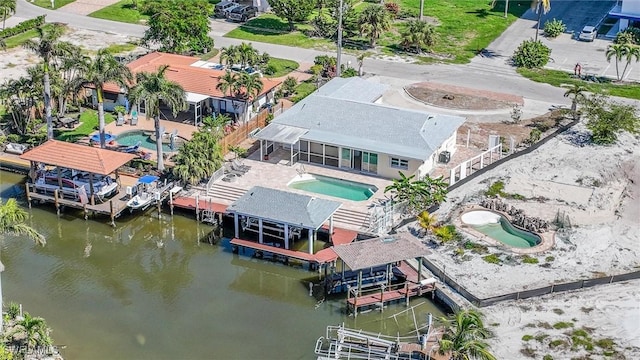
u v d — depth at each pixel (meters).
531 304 62.31
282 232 70.62
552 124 94.38
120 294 65.75
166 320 62.28
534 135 88.94
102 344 59.09
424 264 67.56
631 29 120.25
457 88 104.75
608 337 58.44
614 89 105.06
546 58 113.94
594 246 69.81
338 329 59.47
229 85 91.38
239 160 83.56
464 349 52.53
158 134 80.00
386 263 62.59
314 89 102.88
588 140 90.50
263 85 96.00
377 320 62.41
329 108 85.31
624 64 115.00
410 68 111.81
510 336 58.69
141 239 73.94
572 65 114.50
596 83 107.31
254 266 69.62
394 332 61.03
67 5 136.38
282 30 126.12
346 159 82.06
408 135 81.31
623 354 56.69
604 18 134.88
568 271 66.25
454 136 86.00
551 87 106.00
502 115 96.88
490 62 115.12
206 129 86.12
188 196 77.31
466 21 133.25
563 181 81.38
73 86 83.62
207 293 66.00
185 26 110.75
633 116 93.31
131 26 126.69
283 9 122.69
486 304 62.09
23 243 73.19
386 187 77.88
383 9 121.38
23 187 81.00
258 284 67.31
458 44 122.38
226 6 131.75
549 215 74.88
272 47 118.56
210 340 59.84
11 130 90.00
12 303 61.75
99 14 131.88
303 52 116.94
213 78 95.50
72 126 91.06
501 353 56.84
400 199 74.69
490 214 75.12
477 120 95.25
